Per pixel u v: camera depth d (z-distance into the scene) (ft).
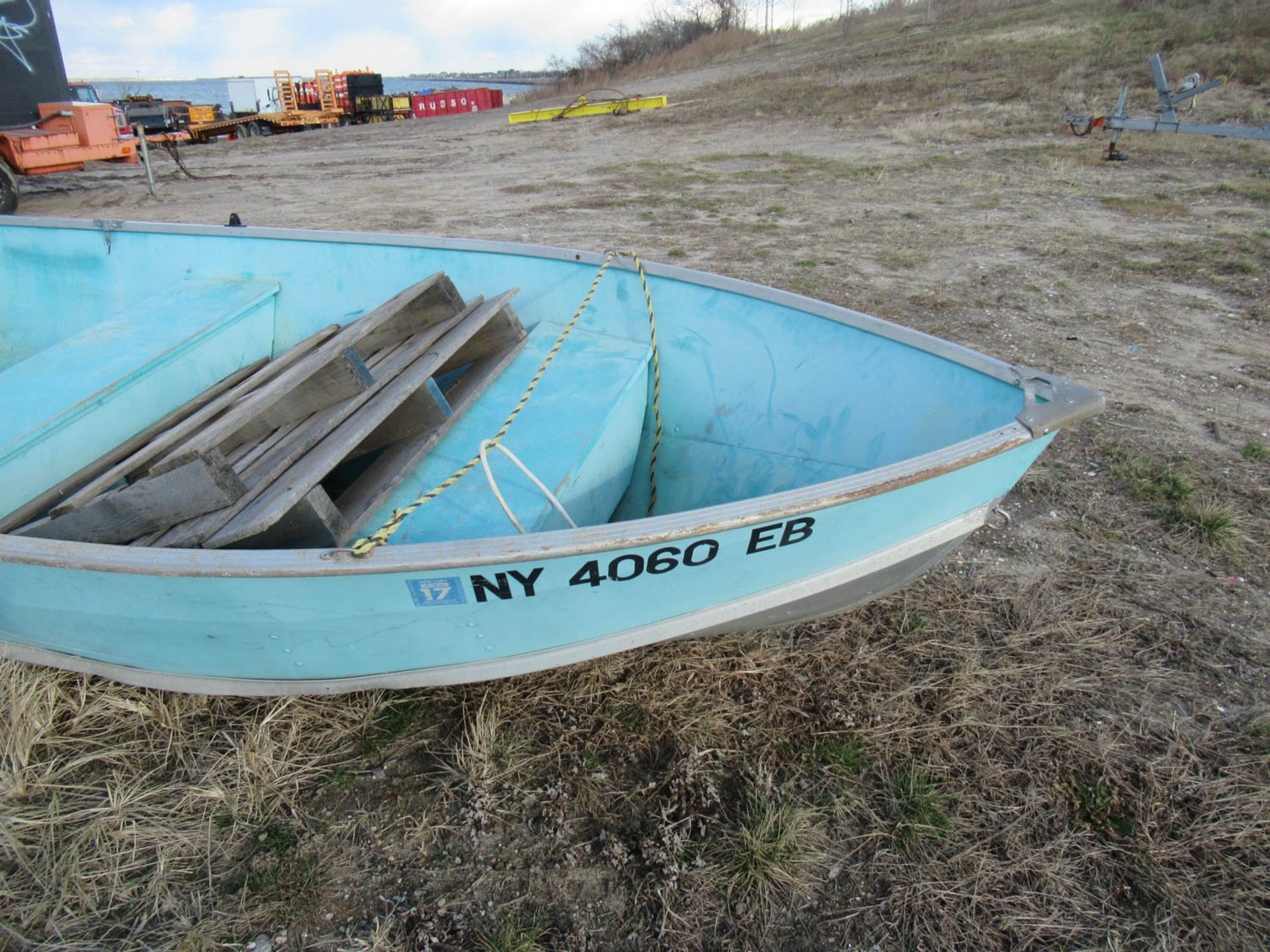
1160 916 7.18
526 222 32.65
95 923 7.14
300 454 8.58
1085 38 57.52
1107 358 18.70
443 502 8.75
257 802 8.13
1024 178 36.11
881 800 8.25
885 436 10.05
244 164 52.54
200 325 12.20
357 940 7.00
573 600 7.64
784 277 24.48
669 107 62.85
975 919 7.18
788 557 7.89
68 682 9.37
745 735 8.93
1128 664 9.94
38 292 15.88
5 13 35.73
